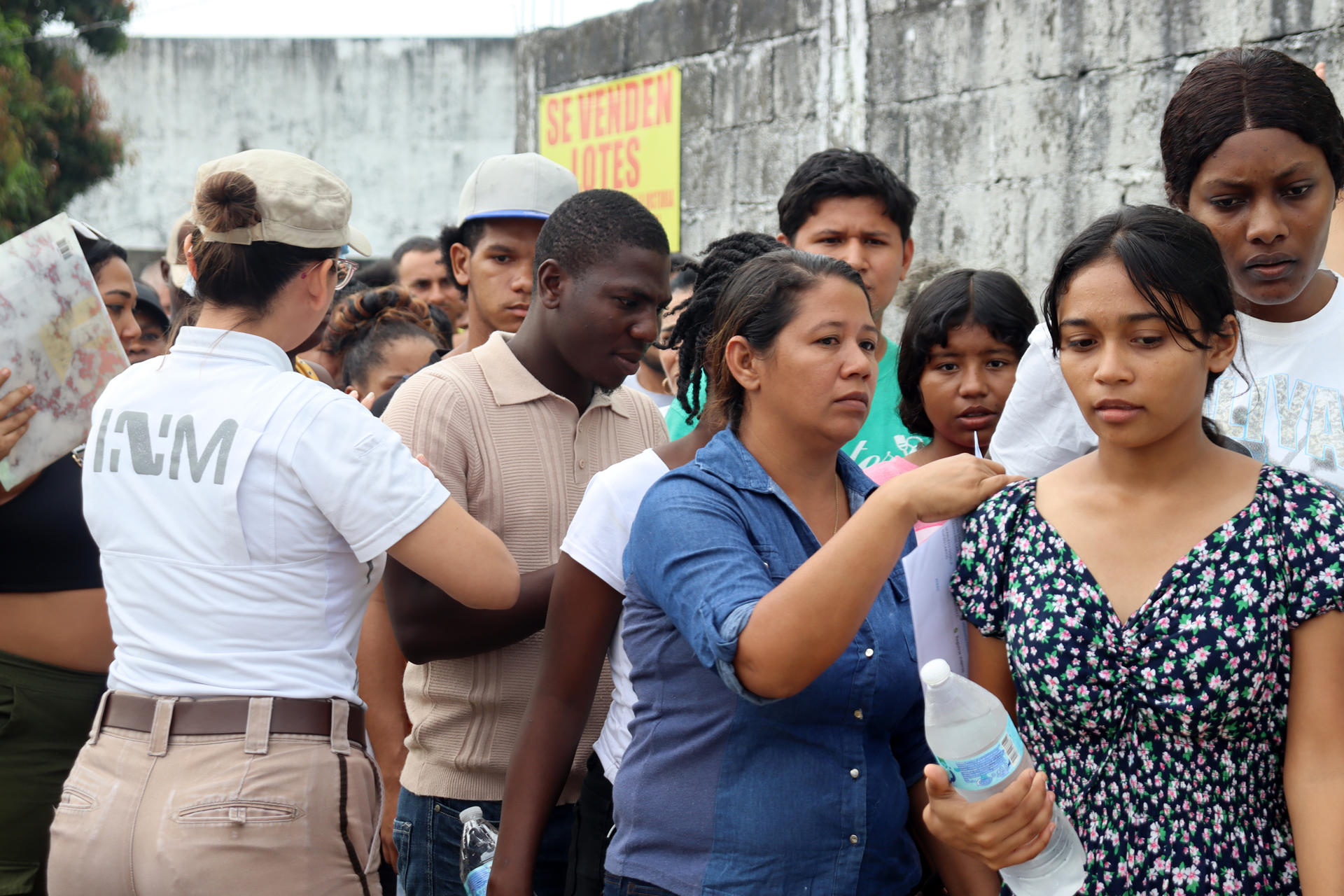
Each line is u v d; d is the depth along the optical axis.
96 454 1.95
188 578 1.84
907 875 1.74
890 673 1.66
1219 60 2.11
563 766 1.87
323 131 16.23
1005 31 4.76
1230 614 1.48
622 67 6.44
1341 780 1.45
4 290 2.28
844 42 5.32
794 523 1.68
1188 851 1.49
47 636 2.50
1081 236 1.59
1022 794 1.45
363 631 2.66
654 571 1.61
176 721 1.81
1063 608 1.57
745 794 1.61
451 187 16.23
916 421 2.61
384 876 3.04
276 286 1.96
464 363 2.38
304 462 1.85
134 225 16.27
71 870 1.81
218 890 1.77
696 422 2.29
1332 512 1.50
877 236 2.92
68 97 13.11
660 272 2.29
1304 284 2.08
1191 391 1.53
